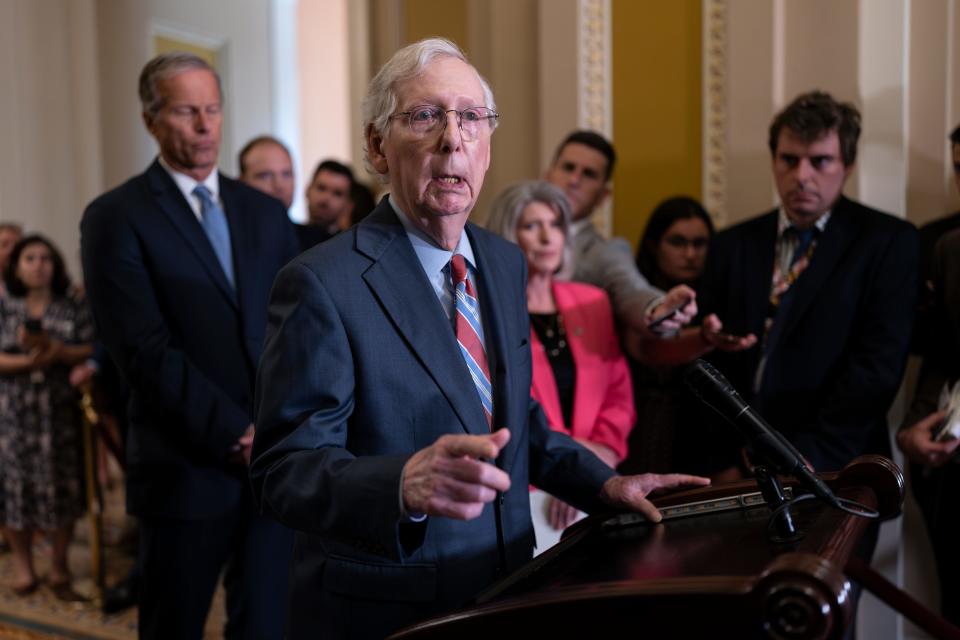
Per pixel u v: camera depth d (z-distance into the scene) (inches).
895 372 104.3
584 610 42.4
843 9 134.0
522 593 48.1
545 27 159.9
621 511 65.9
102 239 101.5
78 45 239.9
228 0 262.1
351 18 208.7
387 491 49.4
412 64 62.3
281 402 58.2
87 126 240.2
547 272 112.7
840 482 62.6
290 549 109.0
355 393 61.1
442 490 47.8
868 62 132.4
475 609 45.2
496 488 47.6
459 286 66.5
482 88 63.8
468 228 71.2
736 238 117.3
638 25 154.9
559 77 159.2
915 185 132.9
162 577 103.0
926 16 130.9
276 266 111.8
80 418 171.2
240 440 100.3
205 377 102.3
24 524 166.2
